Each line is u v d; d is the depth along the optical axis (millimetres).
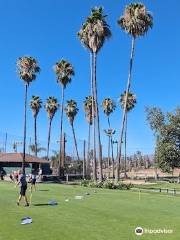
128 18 57375
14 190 41094
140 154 167375
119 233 18359
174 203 30891
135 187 55031
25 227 19688
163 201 32531
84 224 20469
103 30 58844
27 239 17219
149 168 150750
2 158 87812
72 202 30109
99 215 23484
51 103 110562
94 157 63938
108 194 39094
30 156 90312
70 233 18297
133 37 57812
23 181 27547
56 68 86125
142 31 57188
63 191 41312
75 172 109500
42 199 31922
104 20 59750
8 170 88500
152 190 48469
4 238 17406
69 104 111500
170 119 74500
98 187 51125
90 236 17719
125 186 50875
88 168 106188
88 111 107000
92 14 59656
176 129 74125
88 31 59469
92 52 60031
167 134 74188
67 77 85938
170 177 100500
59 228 19406
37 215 23203
